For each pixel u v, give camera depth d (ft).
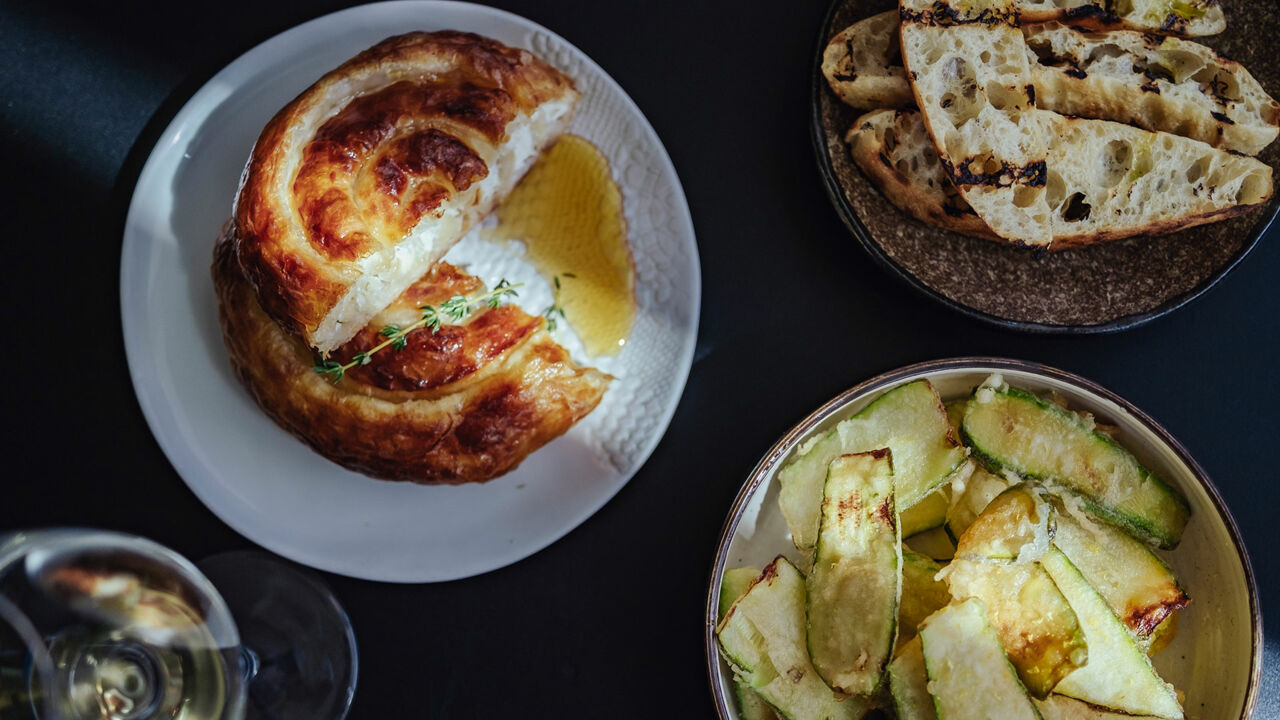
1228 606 1.94
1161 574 1.94
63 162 2.15
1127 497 1.95
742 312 2.15
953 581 1.89
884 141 2.05
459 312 2.03
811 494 1.96
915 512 2.00
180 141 2.09
